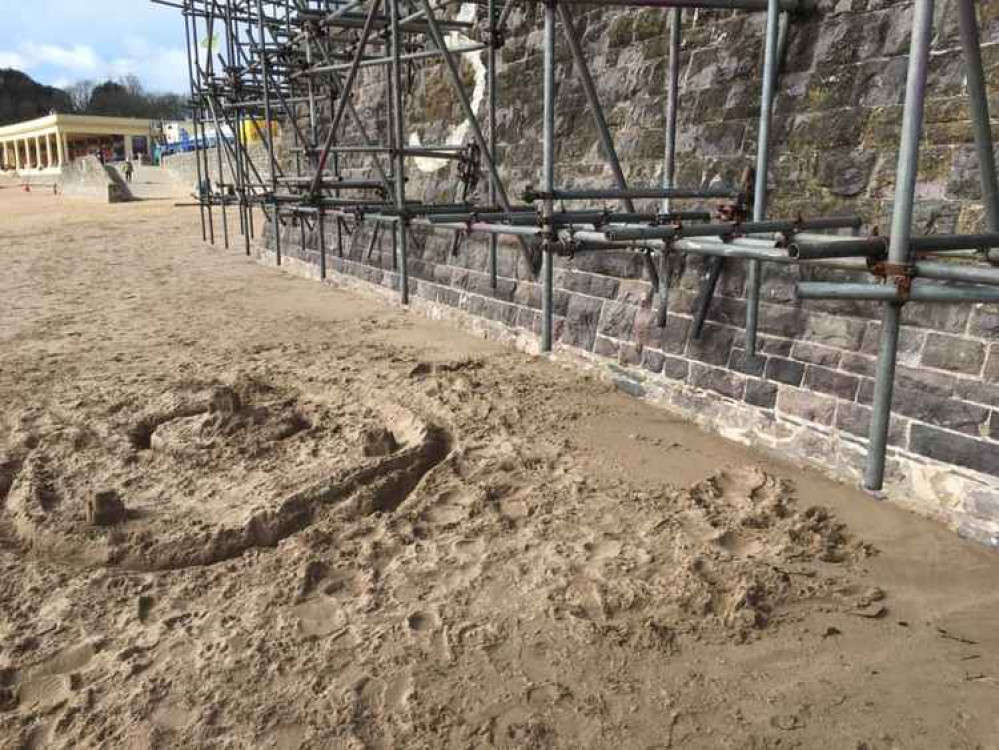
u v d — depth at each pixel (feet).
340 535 12.39
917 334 12.73
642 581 10.84
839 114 14.02
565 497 13.52
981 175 11.12
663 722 8.43
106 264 43.37
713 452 15.56
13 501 13.82
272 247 42.68
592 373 20.22
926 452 12.60
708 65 16.69
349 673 9.20
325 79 35.37
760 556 11.53
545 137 14.51
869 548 11.71
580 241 14.53
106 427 17.02
